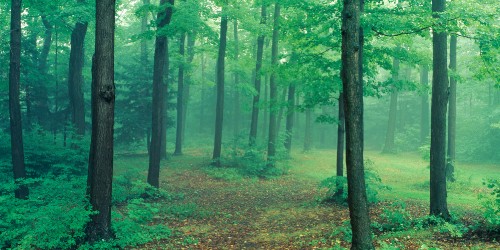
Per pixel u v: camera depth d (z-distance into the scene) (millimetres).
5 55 20469
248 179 20906
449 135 21469
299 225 11422
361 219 6781
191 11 16656
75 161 17516
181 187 18266
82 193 10820
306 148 34625
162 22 16141
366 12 12086
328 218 12016
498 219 8414
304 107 15297
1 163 16219
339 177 14133
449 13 9578
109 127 8984
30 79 22234
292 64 14844
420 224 10023
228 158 24438
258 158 23344
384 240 8797
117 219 11016
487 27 9602
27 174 16531
